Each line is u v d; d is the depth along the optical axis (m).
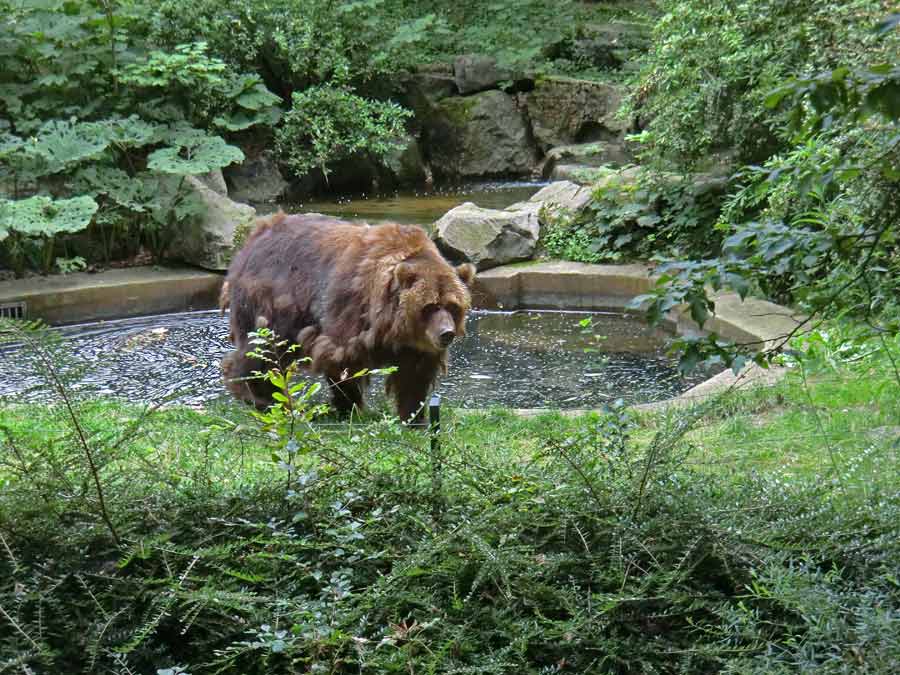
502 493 4.94
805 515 5.00
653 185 14.66
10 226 13.75
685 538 4.78
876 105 3.50
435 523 4.89
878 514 4.99
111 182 15.33
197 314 14.57
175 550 4.50
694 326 12.48
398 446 5.17
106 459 4.88
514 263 14.95
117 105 16.56
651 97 15.05
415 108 22.52
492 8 23.69
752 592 4.56
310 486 4.98
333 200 20.55
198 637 4.66
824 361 8.59
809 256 4.29
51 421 5.93
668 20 13.79
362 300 8.77
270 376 5.17
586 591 4.76
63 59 16.36
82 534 4.68
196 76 17.25
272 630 4.39
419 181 22.16
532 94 22.45
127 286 14.40
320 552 4.82
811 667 3.88
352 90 21.11
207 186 17.03
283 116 20.44
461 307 8.63
